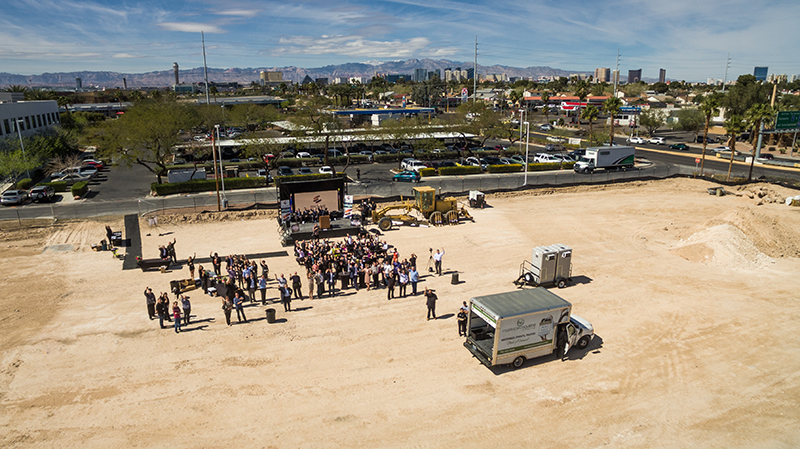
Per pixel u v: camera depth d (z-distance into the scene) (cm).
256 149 6338
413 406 1661
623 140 10075
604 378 1844
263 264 2655
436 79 18600
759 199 5012
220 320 2300
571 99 13688
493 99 18462
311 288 2538
